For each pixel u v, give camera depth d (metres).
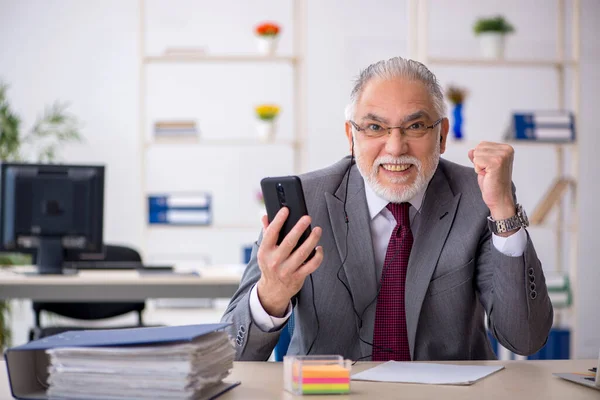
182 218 4.77
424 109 1.61
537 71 6.05
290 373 1.18
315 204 1.71
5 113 5.13
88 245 3.52
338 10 6.14
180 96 6.11
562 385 1.23
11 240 3.46
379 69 1.65
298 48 4.87
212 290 3.47
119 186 6.09
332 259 1.66
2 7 5.95
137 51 6.07
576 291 4.57
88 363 1.10
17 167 3.48
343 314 1.63
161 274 3.52
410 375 1.30
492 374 1.32
